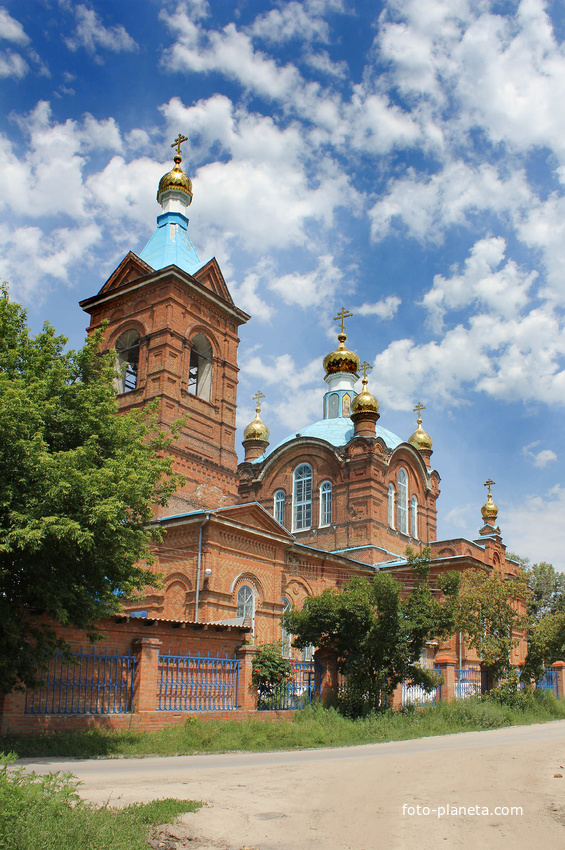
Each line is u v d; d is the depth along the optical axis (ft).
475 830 32.04
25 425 53.93
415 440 183.83
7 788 29.01
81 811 30.07
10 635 55.06
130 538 61.67
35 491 54.24
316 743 69.21
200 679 74.95
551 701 119.03
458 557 142.10
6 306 65.00
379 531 147.74
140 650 68.18
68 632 63.98
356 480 149.69
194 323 121.60
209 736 64.75
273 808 35.60
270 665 82.07
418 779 44.93
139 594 104.58
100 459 62.13
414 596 94.84
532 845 29.84
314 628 90.53
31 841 25.99
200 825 31.91
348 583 95.45
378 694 90.68
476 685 119.14
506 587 115.14
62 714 60.64
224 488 120.88
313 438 157.07
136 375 126.82
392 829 31.83
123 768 48.60
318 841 29.89
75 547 55.52
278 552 116.67
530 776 47.14
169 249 125.59
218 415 123.44
